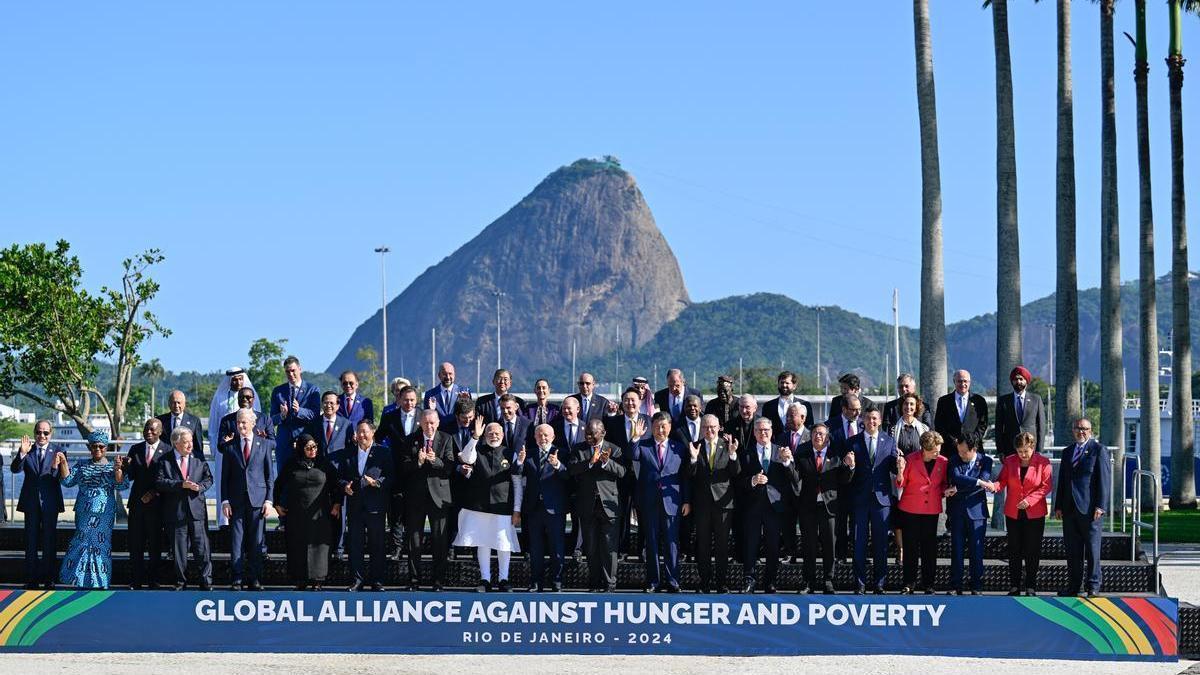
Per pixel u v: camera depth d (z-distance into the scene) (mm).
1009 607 16000
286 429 18047
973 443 16969
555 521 16906
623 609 16094
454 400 18359
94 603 16016
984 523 16984
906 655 16016
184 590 16266
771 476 17031
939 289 22266
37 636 16000
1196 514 36219
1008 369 25703
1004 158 25984
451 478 17312
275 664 15320
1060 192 32094
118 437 37969
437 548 17031
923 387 22250
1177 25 39375
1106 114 35125
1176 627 15812
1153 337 37938
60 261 37812
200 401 128250
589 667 15242
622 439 17578
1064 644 15906
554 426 17719
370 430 17016
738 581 17312
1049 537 18484
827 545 16922
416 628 16062
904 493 17031
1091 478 16672
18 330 36406
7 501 26953
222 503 17219
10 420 130500
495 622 16062
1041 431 18109
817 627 16078
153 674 14695
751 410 17359
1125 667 15484
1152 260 38156
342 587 17469
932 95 22594
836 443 17203
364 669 15070
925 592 17062
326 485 17031
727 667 15281
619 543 18188
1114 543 18203
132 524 17312
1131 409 50250
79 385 37844
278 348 85125
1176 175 39719
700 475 17000
